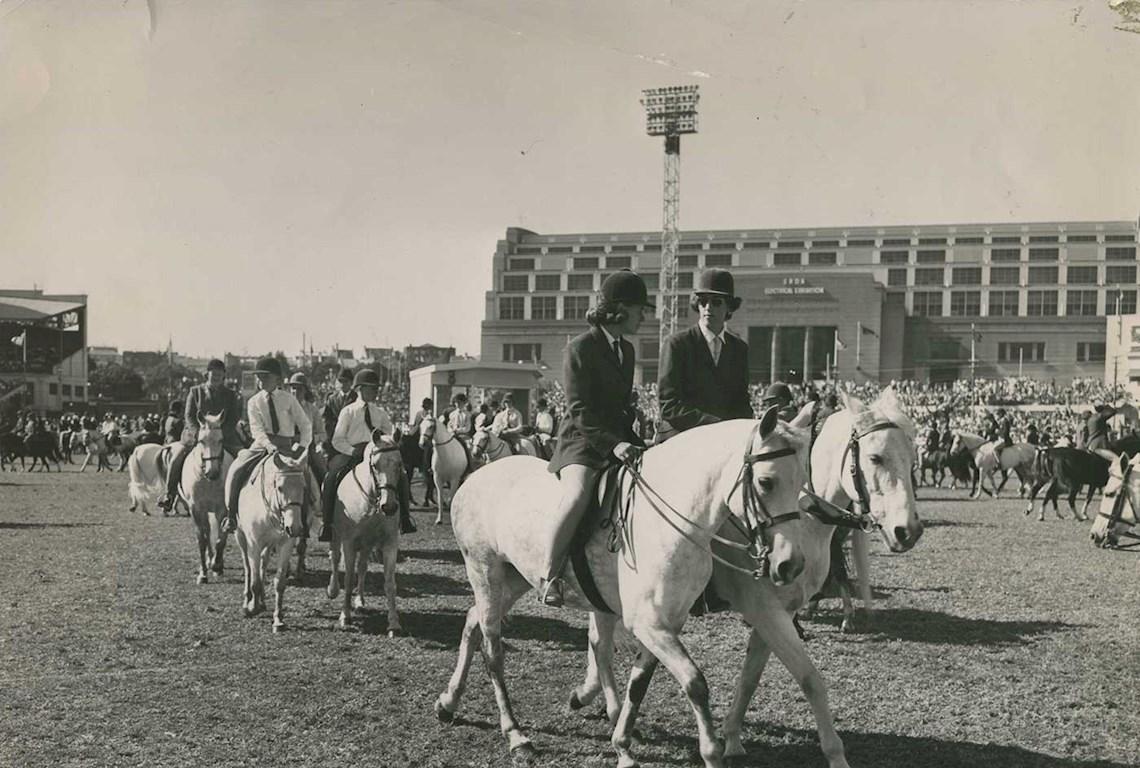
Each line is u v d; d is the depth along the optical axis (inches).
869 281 2787.9
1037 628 348.5
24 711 244.8
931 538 631.2
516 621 354.0
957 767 206.5
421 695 258.8
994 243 2910.9
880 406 209.6
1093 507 874.8
